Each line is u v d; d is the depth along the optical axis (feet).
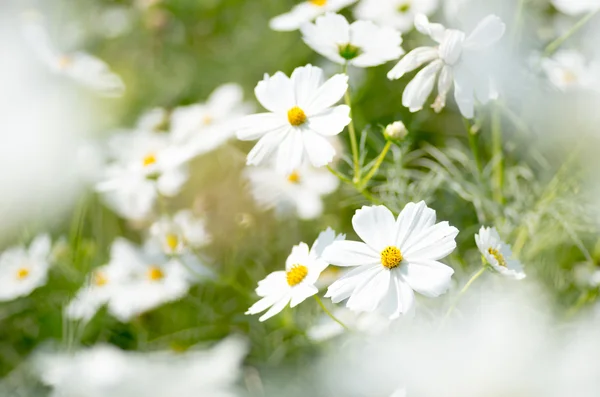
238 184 3.65
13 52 4.17
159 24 4.54
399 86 3.81
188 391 2.62
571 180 3.19
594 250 3.27
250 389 3.31
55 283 3.65
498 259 2.72
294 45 4.22
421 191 3.25
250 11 4.54
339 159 3.51
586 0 3.26
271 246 3.65
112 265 3.51
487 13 3.42
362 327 3.03
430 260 2.60
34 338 3.62
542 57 3.26
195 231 3.51
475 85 2.83
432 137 3.67
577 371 2.67
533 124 3.39
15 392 3.44
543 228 3.23
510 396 2.68
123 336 3.59
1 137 3.92
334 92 2.79
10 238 3.81
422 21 2.83
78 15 4.98
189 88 4.34
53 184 3.88
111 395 2.61
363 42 2.94
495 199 3.28
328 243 2.76
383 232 2.64
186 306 3.59
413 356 2.82
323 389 3.22
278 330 3.41
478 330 2.79
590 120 3.26
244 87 4.18
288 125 2.79
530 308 3.03
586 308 3.10
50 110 4.03
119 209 3.70
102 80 3.99
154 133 3.77
